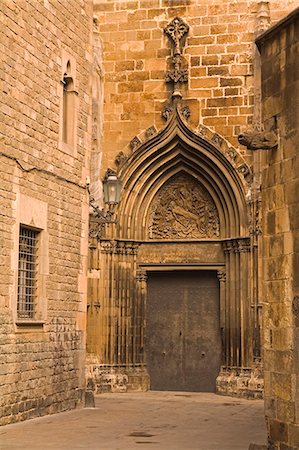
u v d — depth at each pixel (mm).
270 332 12023
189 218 25031
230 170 24016
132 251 24875
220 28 24703
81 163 19188
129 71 25203
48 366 17016
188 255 24859
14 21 15844
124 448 12695
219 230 24688
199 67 24703
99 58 25000
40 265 16922
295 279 11352
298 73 11516
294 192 11516
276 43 12211
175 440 13734
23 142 16125
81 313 18844
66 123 18703
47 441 13320
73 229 18547
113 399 21875
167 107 24594
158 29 25141
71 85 18781
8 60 15555
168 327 25234
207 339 24844
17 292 15852
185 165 24891
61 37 18188
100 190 24391
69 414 17344
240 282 23750
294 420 11141
